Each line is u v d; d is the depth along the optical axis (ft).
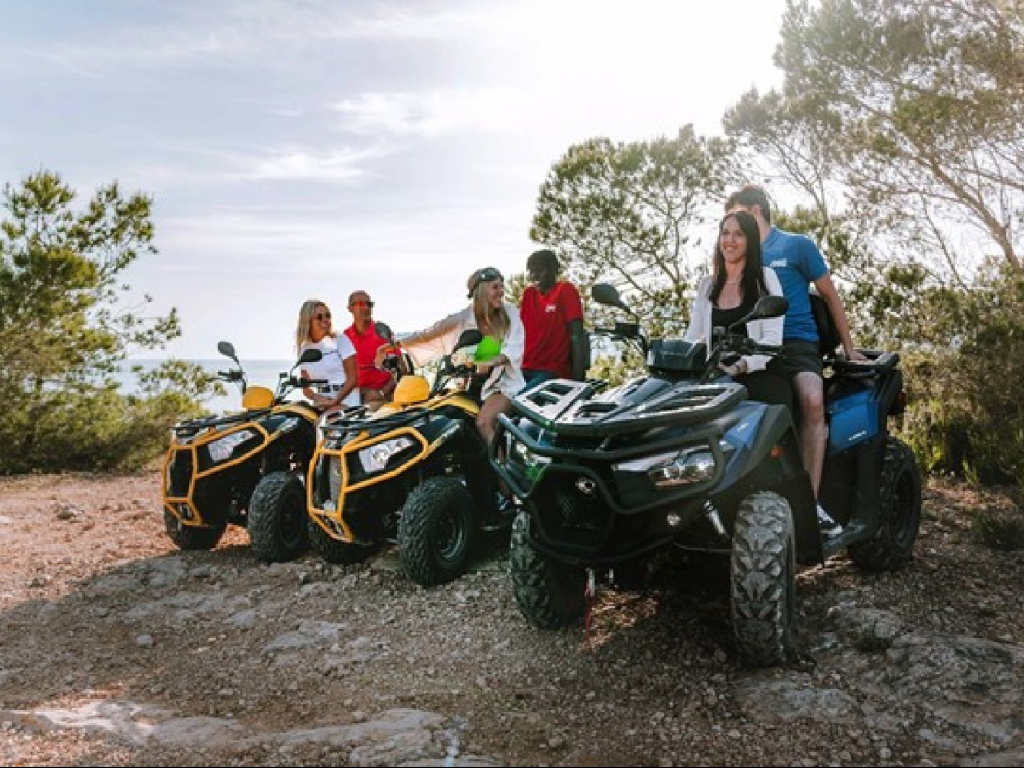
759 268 16.29
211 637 17.33
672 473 13.33
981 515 20.44
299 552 22.50
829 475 17.29
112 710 13.60
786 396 16.22
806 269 17.92
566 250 55.31
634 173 53.83
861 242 43.57
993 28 42.42
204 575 21.50
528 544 15.28
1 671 16.01
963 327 30.68
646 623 15.92
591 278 54.65
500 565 20.08
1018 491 23.82
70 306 50.11
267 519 21.83
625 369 45.85
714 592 17.03
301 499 22.57
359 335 25.61
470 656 15.17
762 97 51.85
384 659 15.31
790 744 11.60
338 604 18.40
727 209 18.70
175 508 23.54
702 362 15.14
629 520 13.66
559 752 11.54
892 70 46.06
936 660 13.39
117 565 22.85
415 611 17.60
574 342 23.02
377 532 20.66
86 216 52.95
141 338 54.49
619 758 11.34
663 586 17.12
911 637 14.03
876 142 44.50
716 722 12.29
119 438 48.73
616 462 13.55
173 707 13.98
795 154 51.88
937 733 11.76
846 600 16.37
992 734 11.66
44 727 12.87
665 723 12.30
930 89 44.37
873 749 11.43
